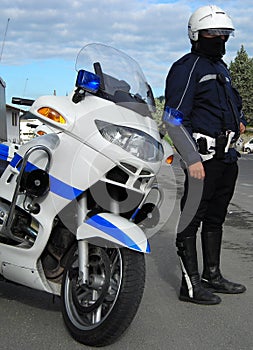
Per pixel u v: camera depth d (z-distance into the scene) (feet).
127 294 11.71
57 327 13.51
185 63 15.44
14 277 13.41
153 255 21.53
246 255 21.97
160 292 16.78
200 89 15.37
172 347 12.56
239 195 44.01
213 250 16.74
